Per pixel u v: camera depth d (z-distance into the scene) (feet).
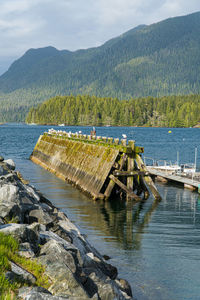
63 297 23.49
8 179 49.19
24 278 24.02
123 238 56.80
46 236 33.37
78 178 105.81
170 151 269.23
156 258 48.08
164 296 37.40
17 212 35.04
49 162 153.17
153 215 73.20
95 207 80.23
